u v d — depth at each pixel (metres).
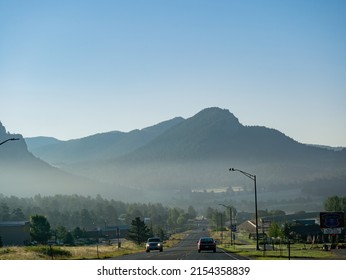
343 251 68.44
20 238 149.25
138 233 158.12
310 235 116.31
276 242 108.81
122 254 75.38
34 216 160.88
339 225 49.34
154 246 83.06
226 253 69.56
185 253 70.69
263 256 58.94
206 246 72.81
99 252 81.00
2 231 147.88
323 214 49.59
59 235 166.25
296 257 55.41
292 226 129.25
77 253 75.44
